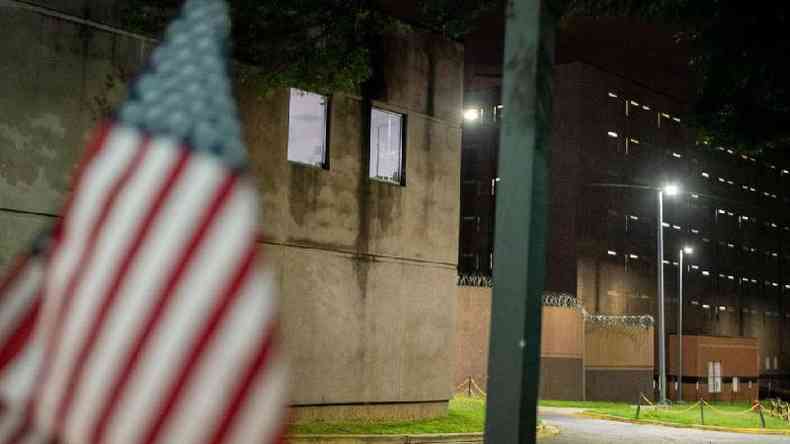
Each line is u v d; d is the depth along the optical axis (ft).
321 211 70.49
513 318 13.56
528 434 13.52
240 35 58.95
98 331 5.60
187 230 5.65
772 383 268.41
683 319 225.97
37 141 56.34
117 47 60.29
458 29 60.54
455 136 82.12
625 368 164.25
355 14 60.18
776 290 274.77
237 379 5.46
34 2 56.44
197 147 5.77
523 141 13.98
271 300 5.67
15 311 6.05
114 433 5.43
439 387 78.69
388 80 76.13
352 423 69.51
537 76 14.07
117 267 5.65
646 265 211.20
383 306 74.43
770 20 48.49
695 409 139.44
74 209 5.99
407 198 77.15
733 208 252.01
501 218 13.93
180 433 5.37
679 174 226.38
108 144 5.98
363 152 74.02
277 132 68.08
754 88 51.88
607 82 201.77
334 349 70.44
